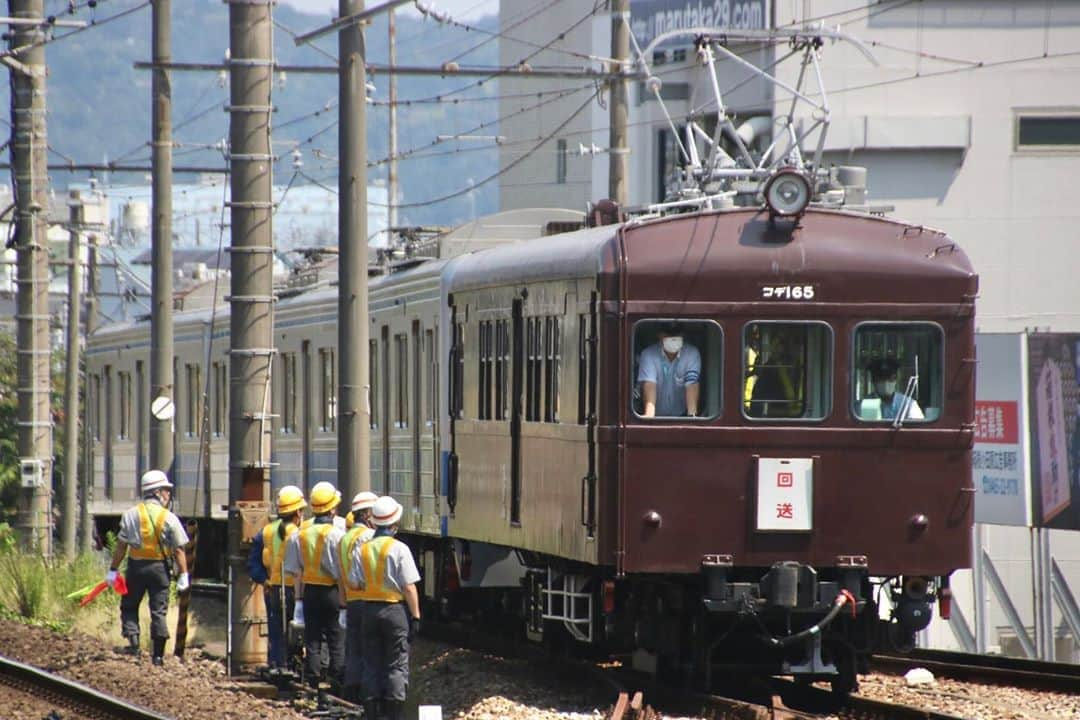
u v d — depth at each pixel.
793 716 47.53
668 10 131.50
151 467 98.12
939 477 52.41
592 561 51.72
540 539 56.88
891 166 123.75
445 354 68.19
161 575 66.44
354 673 47.88
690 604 53.31
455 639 72.56
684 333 51.59
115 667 62.72
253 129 61.28
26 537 102.88
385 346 78.31
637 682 55.19
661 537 51.12
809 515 51.69
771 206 51.81
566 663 60.25
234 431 61.72
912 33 123.50
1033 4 124.06
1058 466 85.56
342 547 47.22
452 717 52.91
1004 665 62.84
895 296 52.34
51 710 52.81
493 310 62.59
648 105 135.00
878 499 52.09
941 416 52.41
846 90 122.56
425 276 71.44
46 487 103.62
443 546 70.00
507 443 60.66
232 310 61.75
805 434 51.72
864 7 116.31
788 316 51.84
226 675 62.38
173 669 63.62
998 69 124.06
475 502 64.50
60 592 85.12
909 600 52.84
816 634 51.31
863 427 52.00
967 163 124.25
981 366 87.56
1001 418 87.25
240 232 61.34
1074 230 124.62
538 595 61.47
